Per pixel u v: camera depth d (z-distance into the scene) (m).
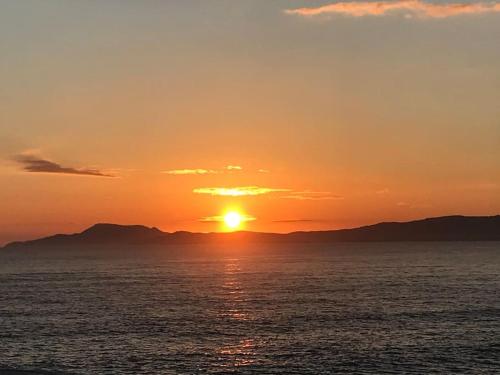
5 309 84.25
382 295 96.25
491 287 106.81
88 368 50.09
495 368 49.22
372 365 50.41
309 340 59.97
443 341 58.59
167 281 132.38
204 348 56.81
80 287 118.38
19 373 44.88
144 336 62.59
